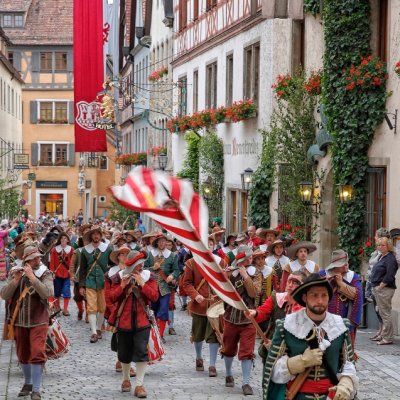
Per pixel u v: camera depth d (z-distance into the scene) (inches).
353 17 815.7
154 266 708.0
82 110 2130.9
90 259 733.3
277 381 286.4
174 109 1763.0
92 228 748.0
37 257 489.7
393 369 570.9
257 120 1176.8
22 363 500.4
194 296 572.1
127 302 509.0
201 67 1517.0
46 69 3316.9
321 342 284.7
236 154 1286.9
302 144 954.7
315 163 950.4
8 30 3309.5
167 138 1941.4
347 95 818.8
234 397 501.4
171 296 761.0
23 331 494.9
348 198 822.5
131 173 280.5
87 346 698.8
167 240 725.9
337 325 287.0
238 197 1278.3
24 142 3321.9
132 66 2640.3
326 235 936.9
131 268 505.7
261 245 727.7
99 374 576.1
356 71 802.8
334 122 835.4
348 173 823.7
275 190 1084.5
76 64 2113.7
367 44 816.3
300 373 286.4
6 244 1298.0
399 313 735.7
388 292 674.8
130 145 2716.5
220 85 1381.6
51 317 546.0
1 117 2476.6
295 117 955.3
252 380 553.6
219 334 539.2
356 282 481.4
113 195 273.0
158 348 517.7
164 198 280.7
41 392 515.5
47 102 3321.9
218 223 1122.0
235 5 1283.2
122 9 2770.7
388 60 789.2
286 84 975.0
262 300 550.9
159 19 2075.5
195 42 1557.6
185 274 579.8
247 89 1231.5
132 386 532.7
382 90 795.4
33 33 3309.5
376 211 816.3
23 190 3161.9
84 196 3331.7
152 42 2193.7
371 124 804.6
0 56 2333.9
